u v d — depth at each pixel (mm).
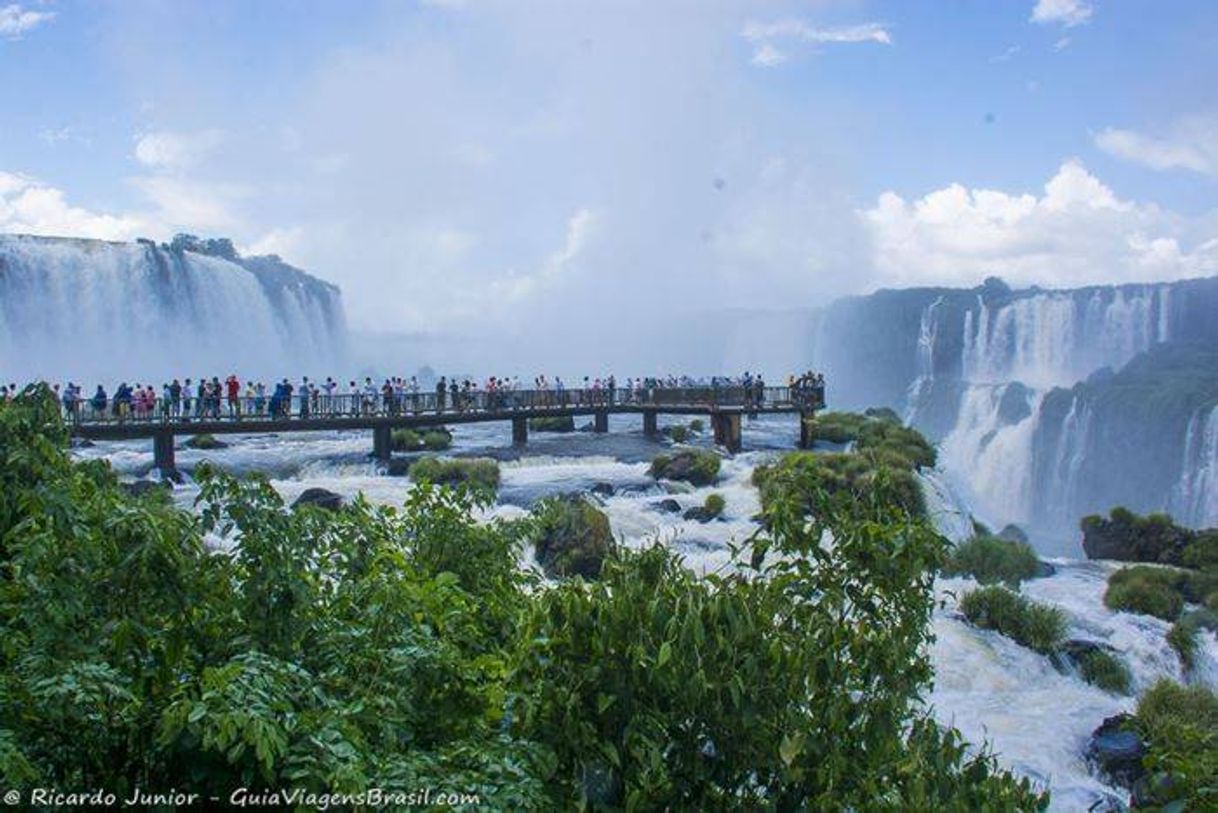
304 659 6551
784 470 7754
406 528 9961
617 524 27125
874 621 7090
